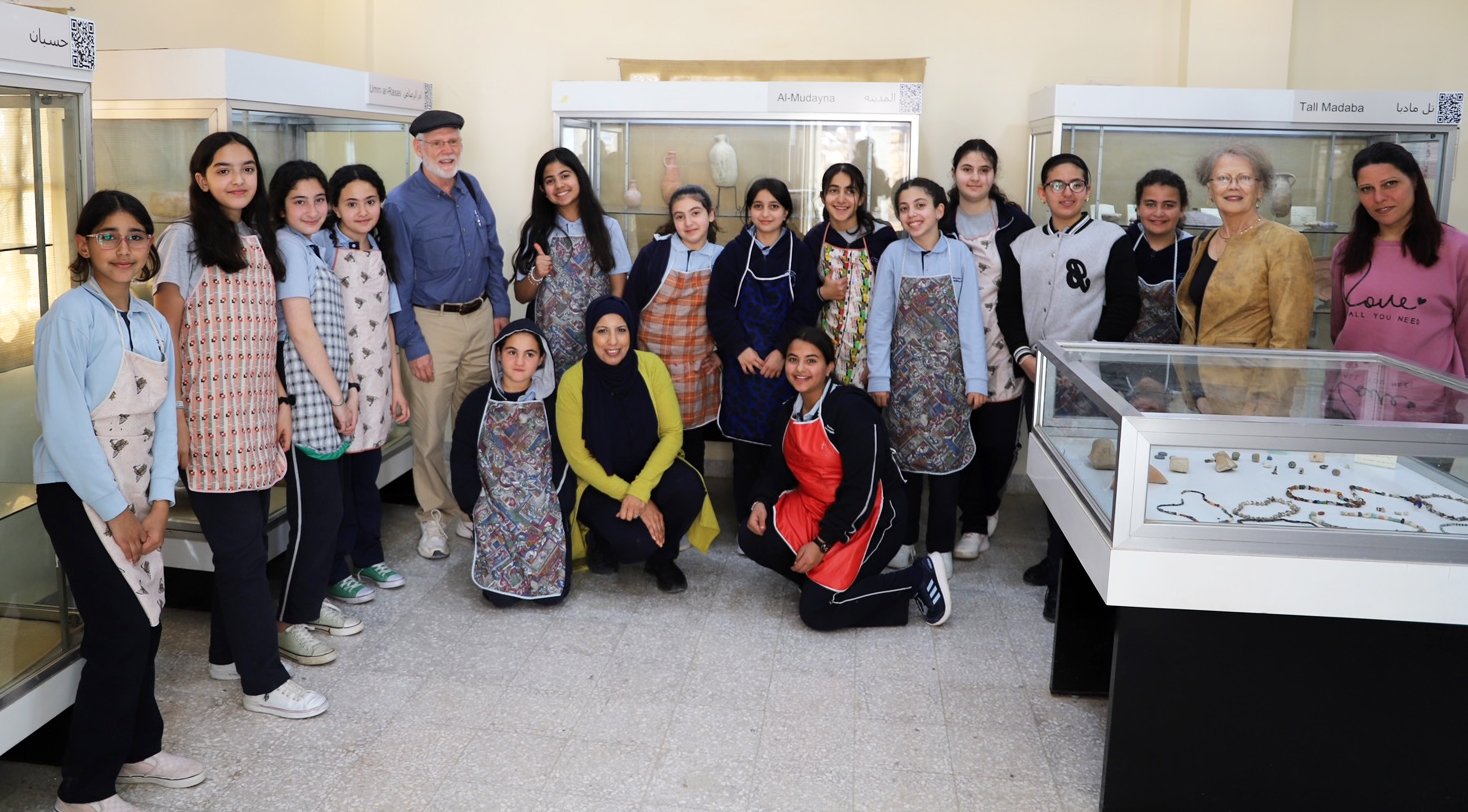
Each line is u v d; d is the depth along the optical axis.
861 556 3.87
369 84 4.71
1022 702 3.45
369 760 3.06
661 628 3.96
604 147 5.17
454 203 4.48
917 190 4.16
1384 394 2.84
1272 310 3.87
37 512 2.88
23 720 2.81
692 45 5.74
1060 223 4.35
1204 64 5.33
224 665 3.51
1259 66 5.30
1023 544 4.91
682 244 4.54
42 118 2.89
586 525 4.31
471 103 5.90
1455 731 2.57
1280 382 3.01
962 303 4.29
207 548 3.93
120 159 3.96
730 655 3.75
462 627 3.95
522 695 3.45
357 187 3.86
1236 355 3.48
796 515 4.02
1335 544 2.47
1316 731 2.61
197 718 3.28
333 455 3.64
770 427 4.52
